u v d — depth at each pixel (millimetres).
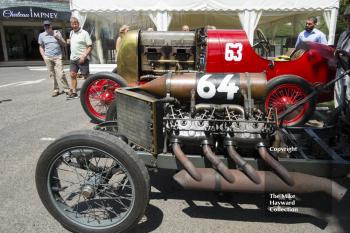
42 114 5652
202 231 2422
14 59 18391
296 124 4285
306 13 10297
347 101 2992
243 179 2240
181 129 2371
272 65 4098
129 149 2119
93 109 4836
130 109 2445
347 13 4086
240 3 9820
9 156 3768
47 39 6859
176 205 2762
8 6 16062
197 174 2252
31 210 2672
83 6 9938
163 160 2393
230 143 2311
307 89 4191
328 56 4395
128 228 2229
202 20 11242
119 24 10680
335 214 2506
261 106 2822
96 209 2547
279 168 2225
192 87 2789
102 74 4559
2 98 7102
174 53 4469
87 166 2328
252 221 2547
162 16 9969
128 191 2594
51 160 2180
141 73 4574
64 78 7051
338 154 2568
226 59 4090
